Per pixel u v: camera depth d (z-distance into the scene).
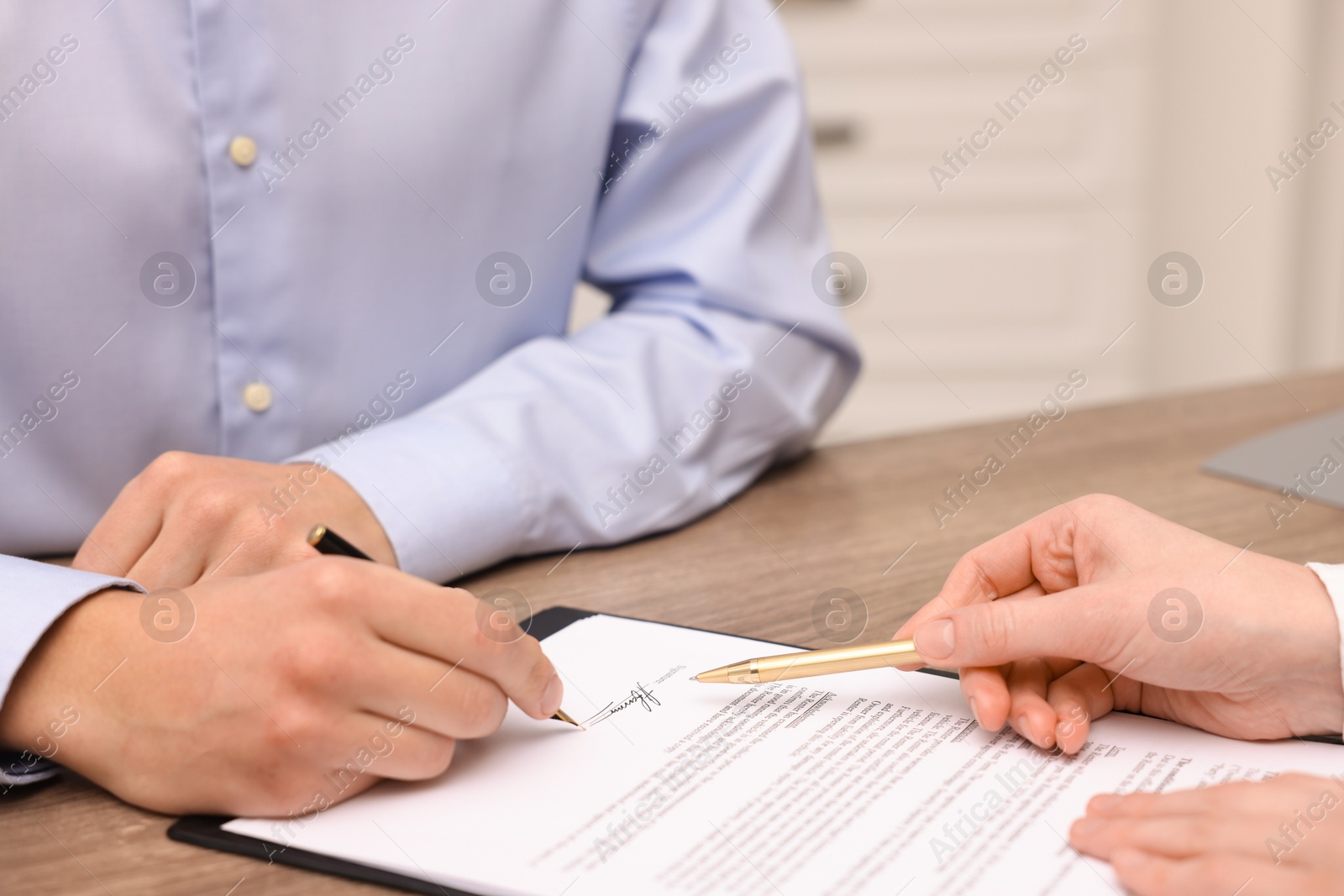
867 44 2.55
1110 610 0.45
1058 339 2.70
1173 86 2.57
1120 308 2.68
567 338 0.87
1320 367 2.66
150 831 0.42
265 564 0.57
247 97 0.78
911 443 0.99
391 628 0.42
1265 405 1.09
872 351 2.70
